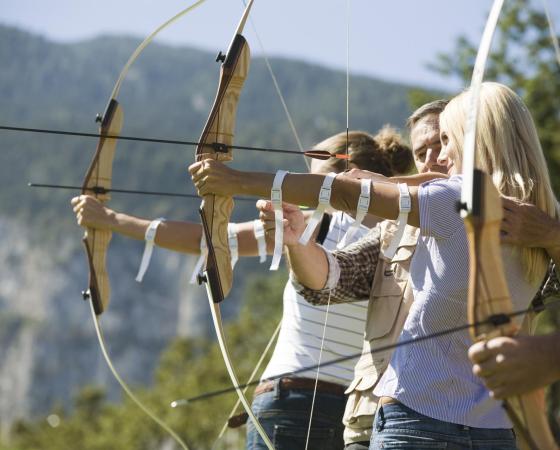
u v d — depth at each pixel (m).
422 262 6.65
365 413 7.46
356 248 7.93
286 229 7.48
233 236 9.37
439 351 6.44
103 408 127.94
